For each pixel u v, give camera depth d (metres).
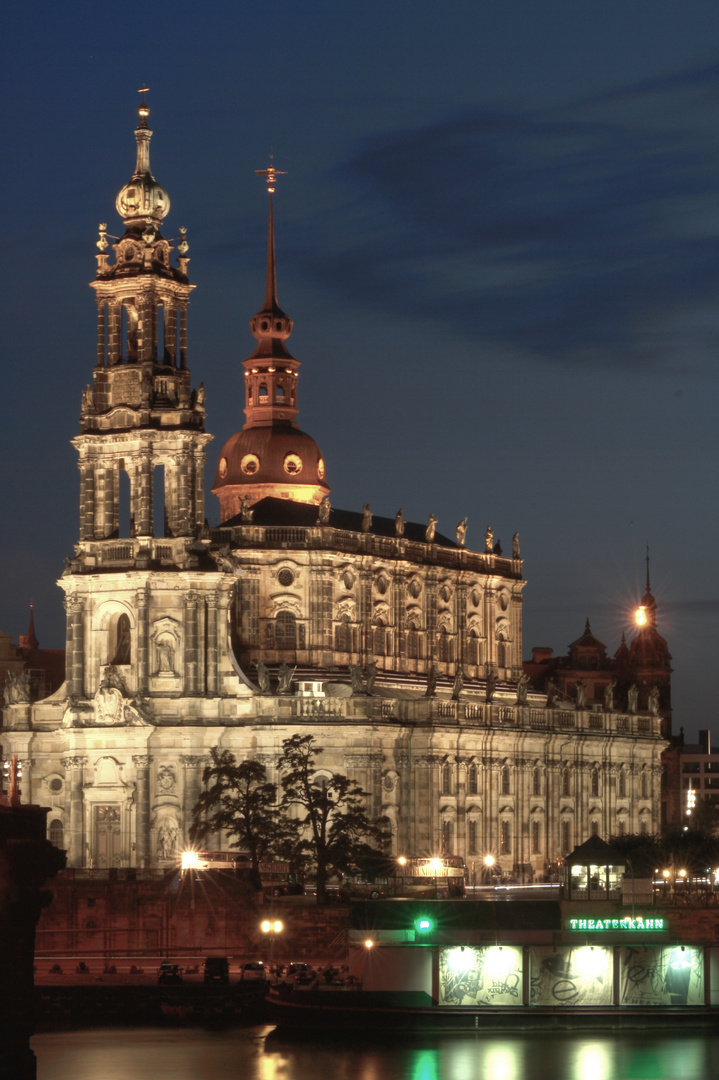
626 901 153.25
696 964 153.25
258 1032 148.00
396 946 150.50
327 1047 142.25
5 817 72.25
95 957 178.12
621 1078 130.00
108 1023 151.75
